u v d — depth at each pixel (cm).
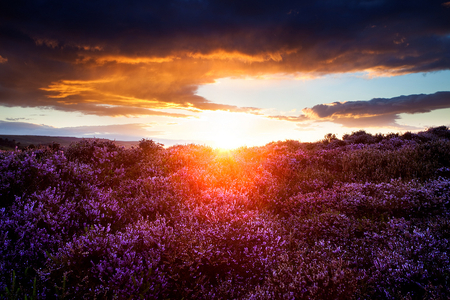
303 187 634
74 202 425
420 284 260
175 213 444
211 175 664
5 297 220
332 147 1322
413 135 1304
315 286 258
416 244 328
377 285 269
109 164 726
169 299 253
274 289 268
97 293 235
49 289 243
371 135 1490
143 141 962
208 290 283
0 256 271
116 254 284
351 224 413
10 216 353
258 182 634
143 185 587
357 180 659
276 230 384
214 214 412
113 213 428
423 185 525
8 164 474
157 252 304
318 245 361
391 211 441
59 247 308
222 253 317
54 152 684
